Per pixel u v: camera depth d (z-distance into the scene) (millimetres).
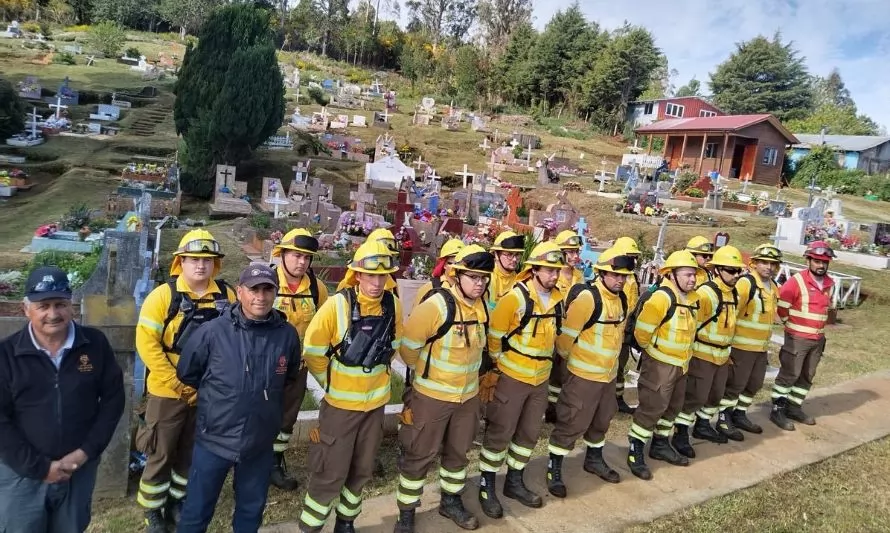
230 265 13414
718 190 27422
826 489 6113
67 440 3326
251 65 21703
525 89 65625
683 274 5828
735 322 6551
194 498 3846
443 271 5949
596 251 14352
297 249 5031
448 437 4746
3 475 3262
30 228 16500
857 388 9383
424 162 32812
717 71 67938
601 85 59156
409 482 4625
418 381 4609
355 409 4227
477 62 66688
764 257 6973
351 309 4219
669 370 5887
